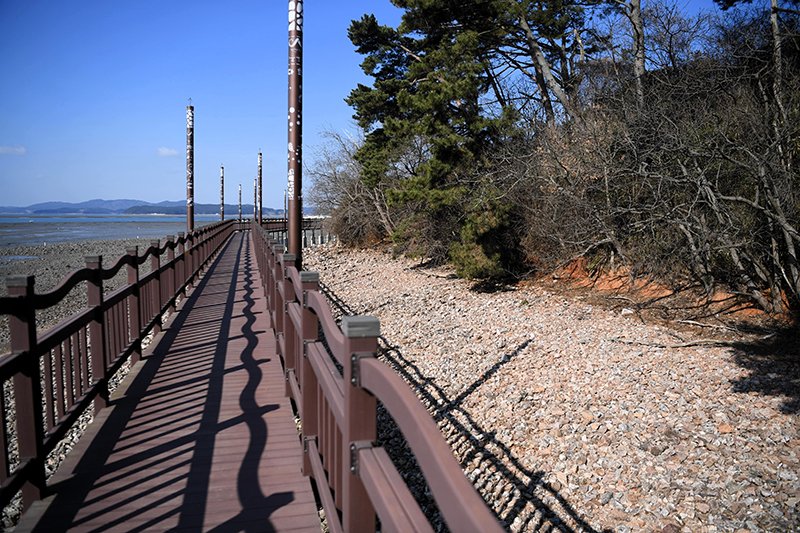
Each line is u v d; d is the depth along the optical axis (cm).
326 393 272
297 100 825
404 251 2434
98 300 495
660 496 508
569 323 1084
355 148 2941
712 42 1140
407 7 1655
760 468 520
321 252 3080
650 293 1153
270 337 828
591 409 700
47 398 369
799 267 859
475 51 1608
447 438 691
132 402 536
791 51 1056
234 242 3591
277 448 432
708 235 926
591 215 1179
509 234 1492
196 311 1049
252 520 327
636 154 1039
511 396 777
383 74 2212
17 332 330
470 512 104
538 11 1552
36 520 322
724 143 894
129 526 318
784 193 846
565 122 1406
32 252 4531
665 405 677
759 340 826
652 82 1217
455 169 1485
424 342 1106
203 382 602
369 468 185
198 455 417
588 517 495
